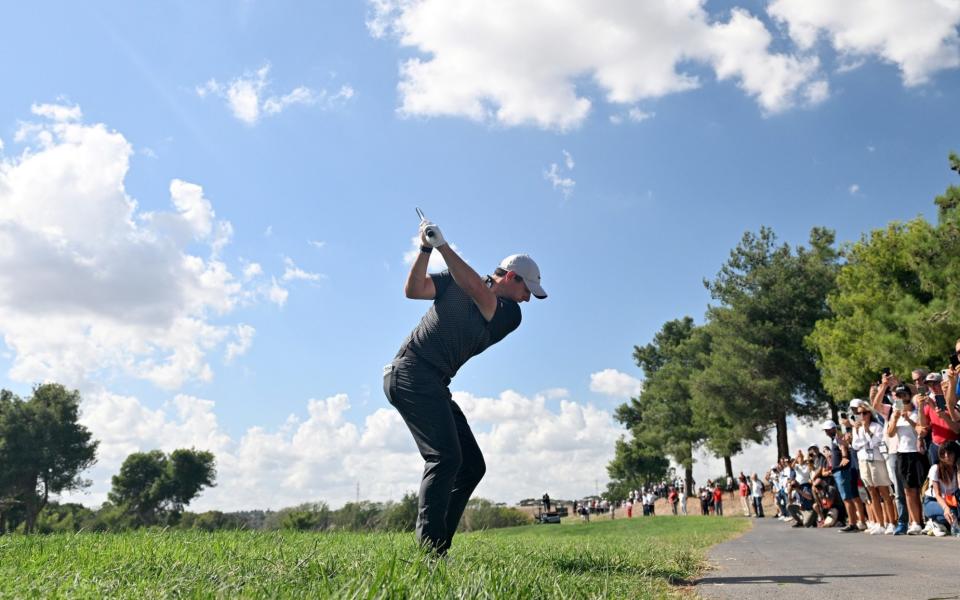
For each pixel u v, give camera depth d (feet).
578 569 13.79
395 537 20.85
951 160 75.00
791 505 53.52
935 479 29.30
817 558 19.86
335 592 7.44
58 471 228.22
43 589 8.06
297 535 20.34
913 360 80.23
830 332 105.19
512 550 17.74
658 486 224.74
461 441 14.08
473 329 13.10
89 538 17.20
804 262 139.95
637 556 17.94
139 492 240.73
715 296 145.07
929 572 14.90
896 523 34.60
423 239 12.70
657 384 196.95
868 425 35.60
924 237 77.46
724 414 141.38
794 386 135.44
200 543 15.85
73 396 240.12
